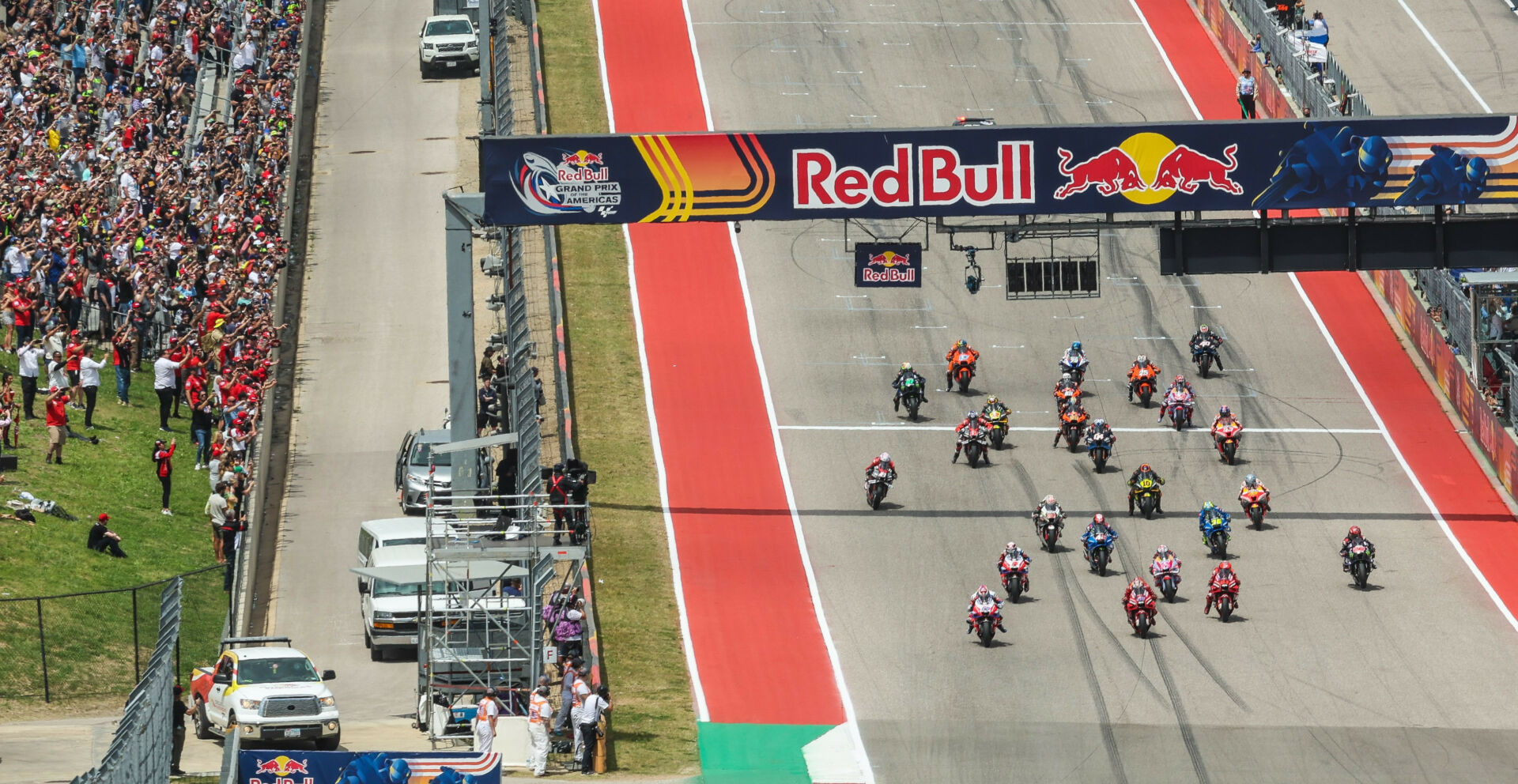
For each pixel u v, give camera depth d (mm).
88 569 143500
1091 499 176875
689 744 133000
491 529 150375
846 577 163000
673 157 167000
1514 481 176000
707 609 157500
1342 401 196750
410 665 145375
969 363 197125
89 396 172125
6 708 124438
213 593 148625
